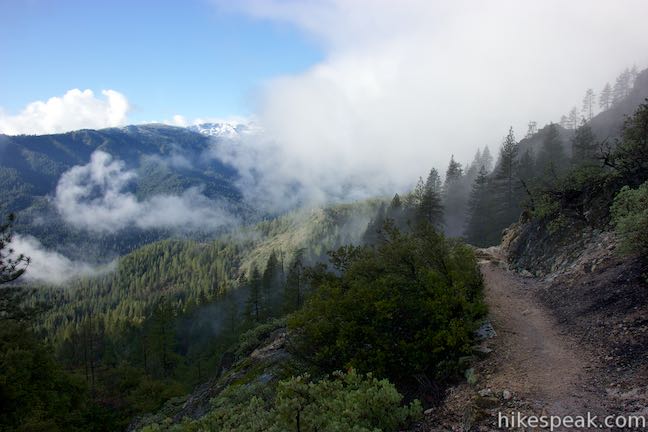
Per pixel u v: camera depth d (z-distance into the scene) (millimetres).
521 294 16328
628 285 11258
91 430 25109
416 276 12906
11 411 18172
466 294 12453
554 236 19984
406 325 11438
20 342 21297
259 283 64125
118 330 91875
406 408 8281
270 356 18625
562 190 20906
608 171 19031
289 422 6836
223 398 12086
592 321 10609
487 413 7602
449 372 9891
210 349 58438
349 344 11453
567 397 7500
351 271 14227
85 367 47969
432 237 13617
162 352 53188
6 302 16797
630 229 11000
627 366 7895
